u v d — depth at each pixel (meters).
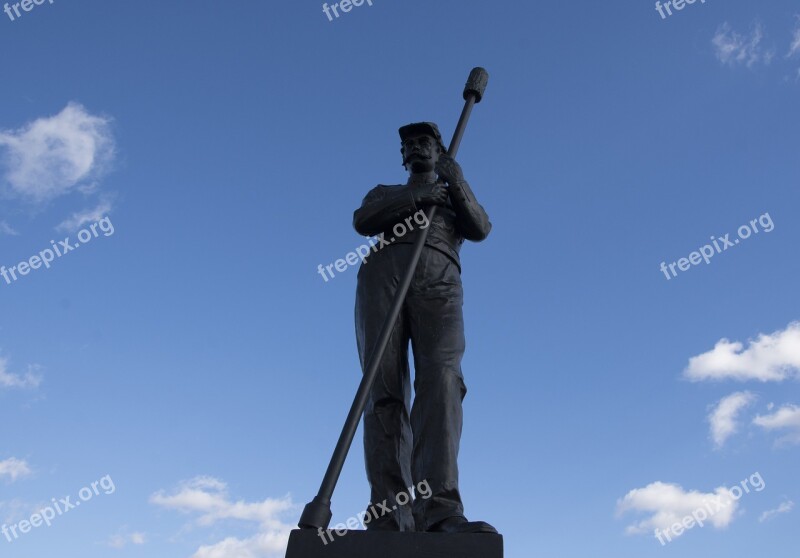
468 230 8.09
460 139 8.37
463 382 7.46
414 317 7.67
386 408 7.48
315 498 6.27
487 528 6.34
